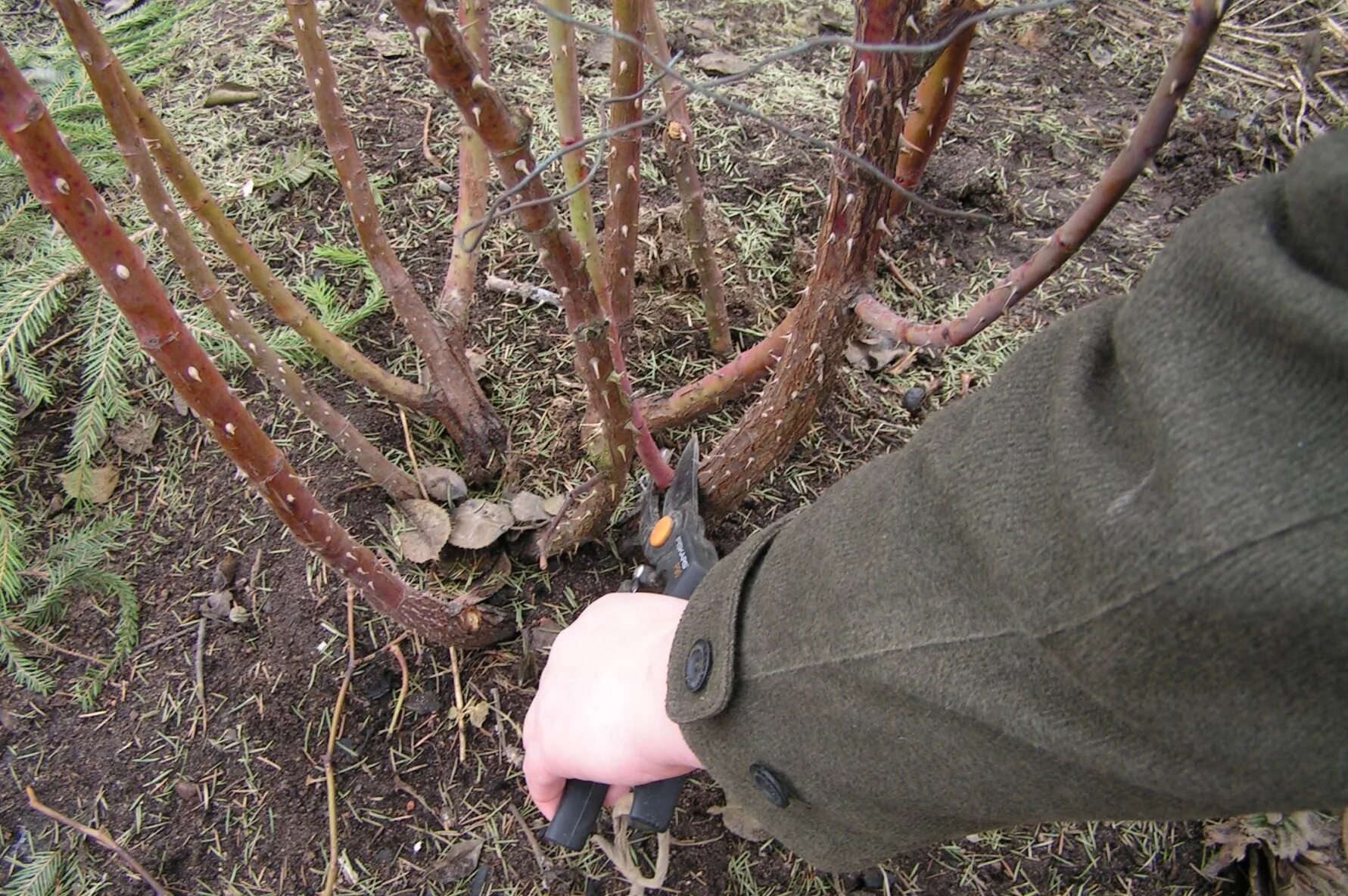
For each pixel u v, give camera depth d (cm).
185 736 116
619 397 96
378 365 143
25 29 194
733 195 162
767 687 64
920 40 78
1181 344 39
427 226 158
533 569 126
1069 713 47
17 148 53
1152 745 43
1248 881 108
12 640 122
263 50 186
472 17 102
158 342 64
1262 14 201
